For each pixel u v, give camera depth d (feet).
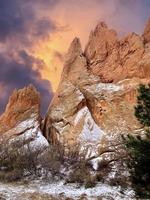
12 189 119.44
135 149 56.54
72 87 177.27
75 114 167.02
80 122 163.63
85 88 175.11
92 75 182.39
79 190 122.62
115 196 114.52
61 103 173.06
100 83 176.55
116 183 125.59
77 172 135.33
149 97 58.59
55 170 136.46
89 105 170.19
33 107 178.81
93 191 120.26
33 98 181.06
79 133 159.94
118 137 153.17
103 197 113.50
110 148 149.18
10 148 151.33
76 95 172.55
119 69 181.47
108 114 164.45
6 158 144.97
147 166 55.88
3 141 160.56
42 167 137.90
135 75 174.70
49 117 170.71
